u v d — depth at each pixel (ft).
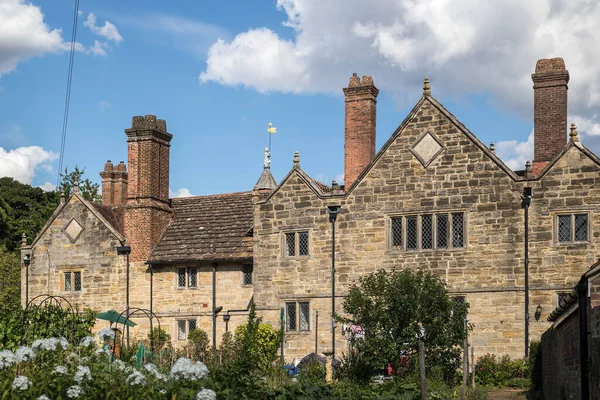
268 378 76.89
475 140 108.06
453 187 108.99
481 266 106.83
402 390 70.79
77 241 135.64
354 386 77.00
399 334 89.04
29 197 218.38
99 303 133.08
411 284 90.07
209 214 136.26
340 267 114.42
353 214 114.32
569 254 102.99
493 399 86.74
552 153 111.34
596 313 50.42
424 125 111.24
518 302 104.73
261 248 119.75
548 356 81.97
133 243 132.36
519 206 105.70
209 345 121.08
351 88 122.11
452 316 90.17
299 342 115.65
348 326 103.65
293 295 116.78
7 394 46.73
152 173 134.10
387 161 112.98
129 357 80.89
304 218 117.19
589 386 53.57
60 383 48.52
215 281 126.52
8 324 78.48
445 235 109.29
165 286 129.49
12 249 205.77
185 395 50.60
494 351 105.19
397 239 111.96
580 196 103.14
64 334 80.07
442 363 88.48
